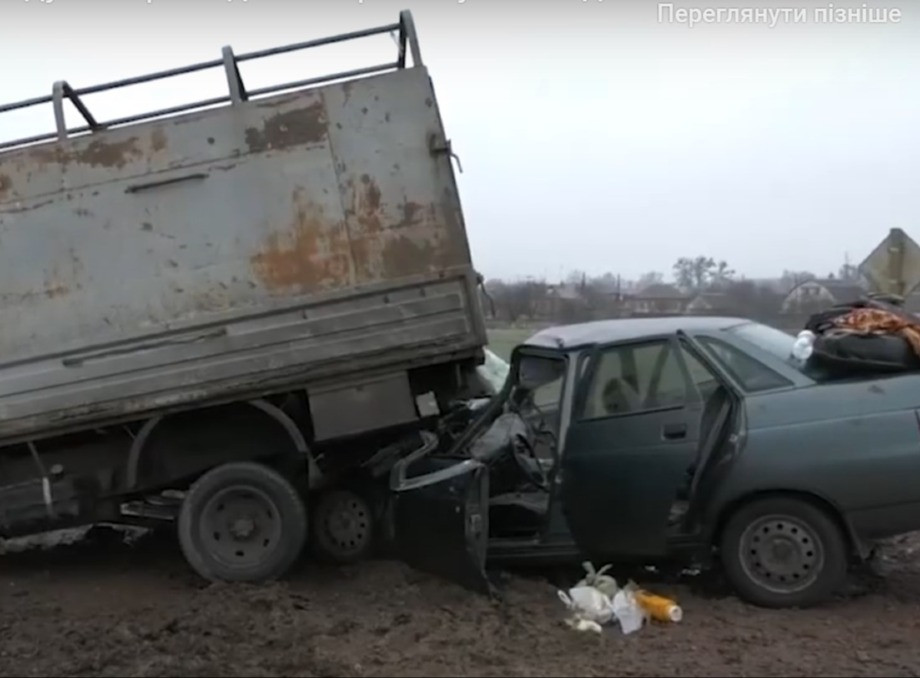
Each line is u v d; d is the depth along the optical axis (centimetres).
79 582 797
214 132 731
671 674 538
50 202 736
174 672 545
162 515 814
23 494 784
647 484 673
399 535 723
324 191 727
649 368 694
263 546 749
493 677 536
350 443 761
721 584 716
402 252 724
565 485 695
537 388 741
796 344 688
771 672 541
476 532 672
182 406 735
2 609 712
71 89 741
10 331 736
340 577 754
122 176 734
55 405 730
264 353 722
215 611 662
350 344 720
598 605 633
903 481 635
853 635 604
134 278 731
